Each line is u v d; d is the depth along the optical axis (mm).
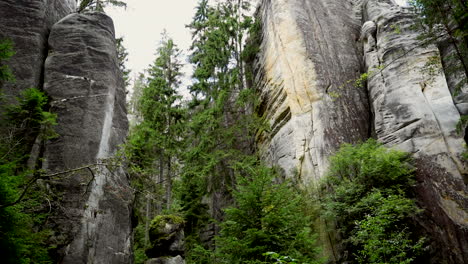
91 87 13625
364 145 14812
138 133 18859
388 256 10781
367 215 11297
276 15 22422
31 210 9961
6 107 11031
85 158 12125
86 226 11031
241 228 10148
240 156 19609
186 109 21750
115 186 12469
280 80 20250
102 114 13312
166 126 21172
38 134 11688
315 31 21422
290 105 18812
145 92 21547
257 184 10586
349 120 17922
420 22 11328
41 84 13422
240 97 21156
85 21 15109
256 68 23938
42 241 9648
